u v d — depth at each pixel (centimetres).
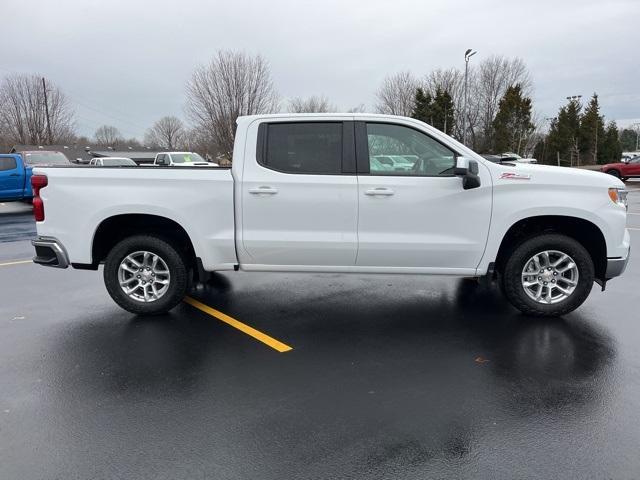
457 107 5112
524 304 477
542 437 287
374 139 461
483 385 351
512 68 5141
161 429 297
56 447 279
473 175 431
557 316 486
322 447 278
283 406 323
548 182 450
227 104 3575
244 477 253
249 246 468
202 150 4094
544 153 5353
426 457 269
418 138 460
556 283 476
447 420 305
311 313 508
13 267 739
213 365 386
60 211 470
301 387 349
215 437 288
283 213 461
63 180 468
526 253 465
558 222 476
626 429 294
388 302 543
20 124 5894
